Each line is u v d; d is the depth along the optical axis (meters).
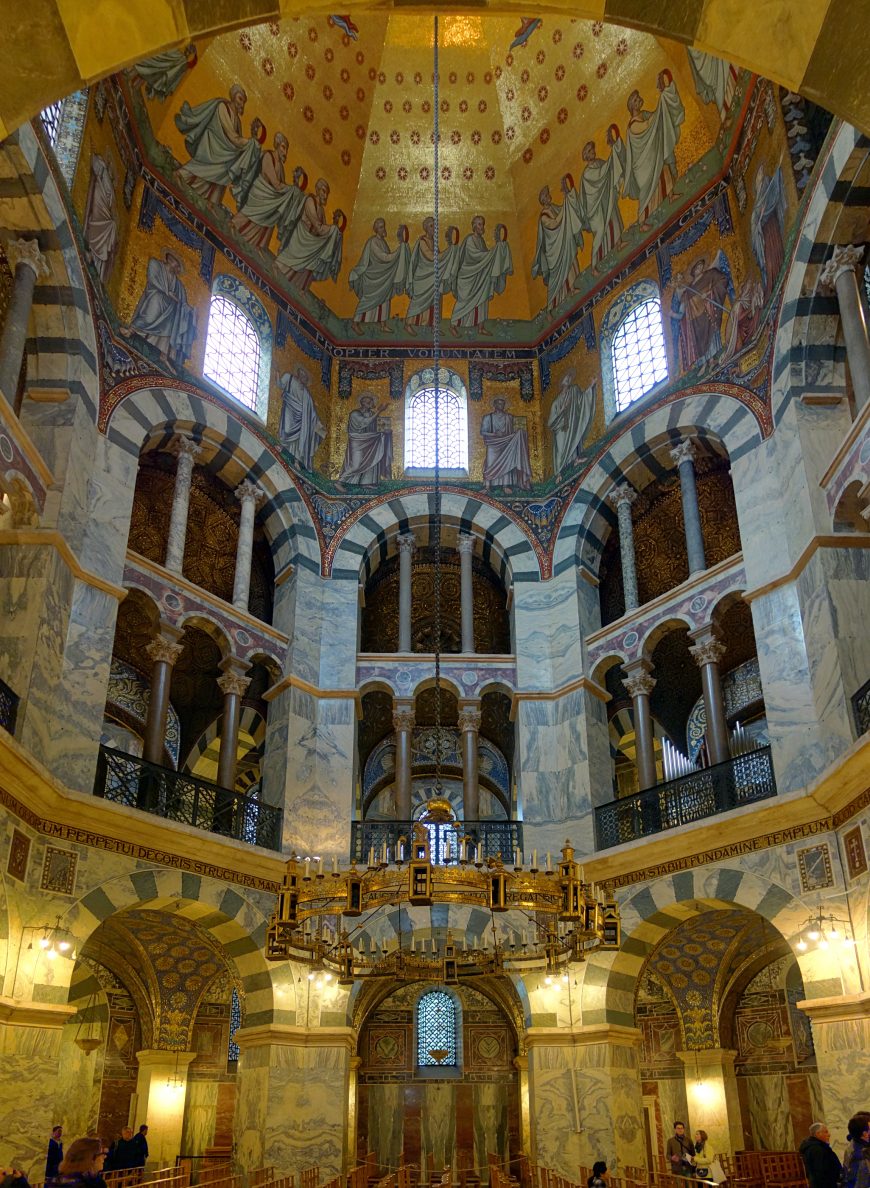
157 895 14.95
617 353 21.17
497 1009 22.53
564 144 22.45
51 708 14.12
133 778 15.43
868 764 12.70
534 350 23.05
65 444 15.45
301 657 18.92
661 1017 20.78
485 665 19.69
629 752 23.86
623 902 16.27
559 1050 16.08
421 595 22.98
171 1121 19.81
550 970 13.70
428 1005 22.70
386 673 19.47
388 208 23.39
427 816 11.49
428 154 23.31
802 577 15.45
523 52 22.50
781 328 16.77
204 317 19.88
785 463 16.41
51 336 15.92
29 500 14.42
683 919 16.22
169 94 19.50
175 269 19.58
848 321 15.01
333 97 22.33
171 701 21.66
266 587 20.97
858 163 14.63
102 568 15.98
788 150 16.67
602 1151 15.13
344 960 13.68
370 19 22.03
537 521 20.91
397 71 22.83
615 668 22.16
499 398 22.50
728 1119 19.09
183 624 17.39
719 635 17.34
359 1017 20.47
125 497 16.86
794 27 6.03
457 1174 20.89
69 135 16.14
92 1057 19.84
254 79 20.89
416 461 21.77
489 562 21.64
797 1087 18.94
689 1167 16.61
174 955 19.56
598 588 20.23
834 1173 9.26
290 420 21.05
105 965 20.27
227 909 15.81
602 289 21.89
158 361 18.52
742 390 17.97
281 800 17.42
